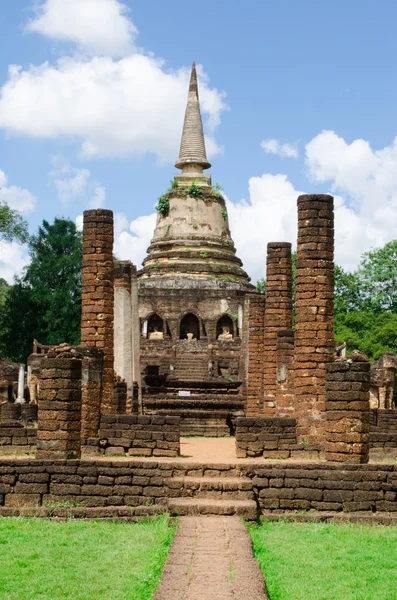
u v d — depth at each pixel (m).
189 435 40.66
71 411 18.78
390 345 70.44
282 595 12.11
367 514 18.03
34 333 78.31
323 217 25.17
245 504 17.12
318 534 16.48
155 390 48.94
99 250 28.33
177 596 10.92
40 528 16.72
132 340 37.56
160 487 18.20
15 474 18.27
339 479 18.19
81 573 13.14
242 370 49.44
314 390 24.70
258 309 39.03
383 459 24.66
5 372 51.72
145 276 78.88
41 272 78.50
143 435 23.39
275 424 23.36
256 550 14.80
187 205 80.81
